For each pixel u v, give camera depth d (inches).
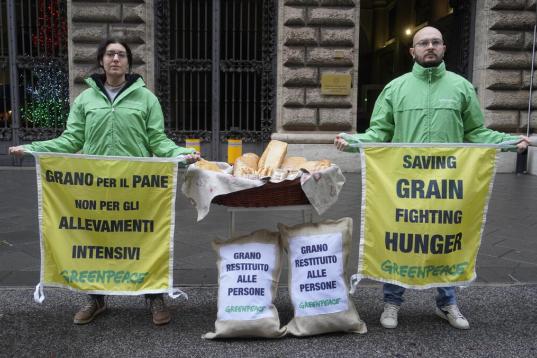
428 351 120.0
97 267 129.4
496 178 370.9
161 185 128.5
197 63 393.1
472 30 392.8
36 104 397.4
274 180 122.8
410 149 126.2
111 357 116.6
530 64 382.9
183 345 122.6
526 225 231.8
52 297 151.3
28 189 309.1
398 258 127.0
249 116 400.5
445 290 134.1
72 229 128.5
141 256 130.0
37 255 188.2
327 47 375.2
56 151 130.1
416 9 606.2
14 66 390.6
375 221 128.0
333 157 384.2
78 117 132.3
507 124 386.0
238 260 128.3
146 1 369.7
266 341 124.8
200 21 393.7
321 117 381.4
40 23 393.7
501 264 180.9
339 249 130.3
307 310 127.0
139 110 130.8
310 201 121.7
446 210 125.2
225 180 120.6
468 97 128.8
